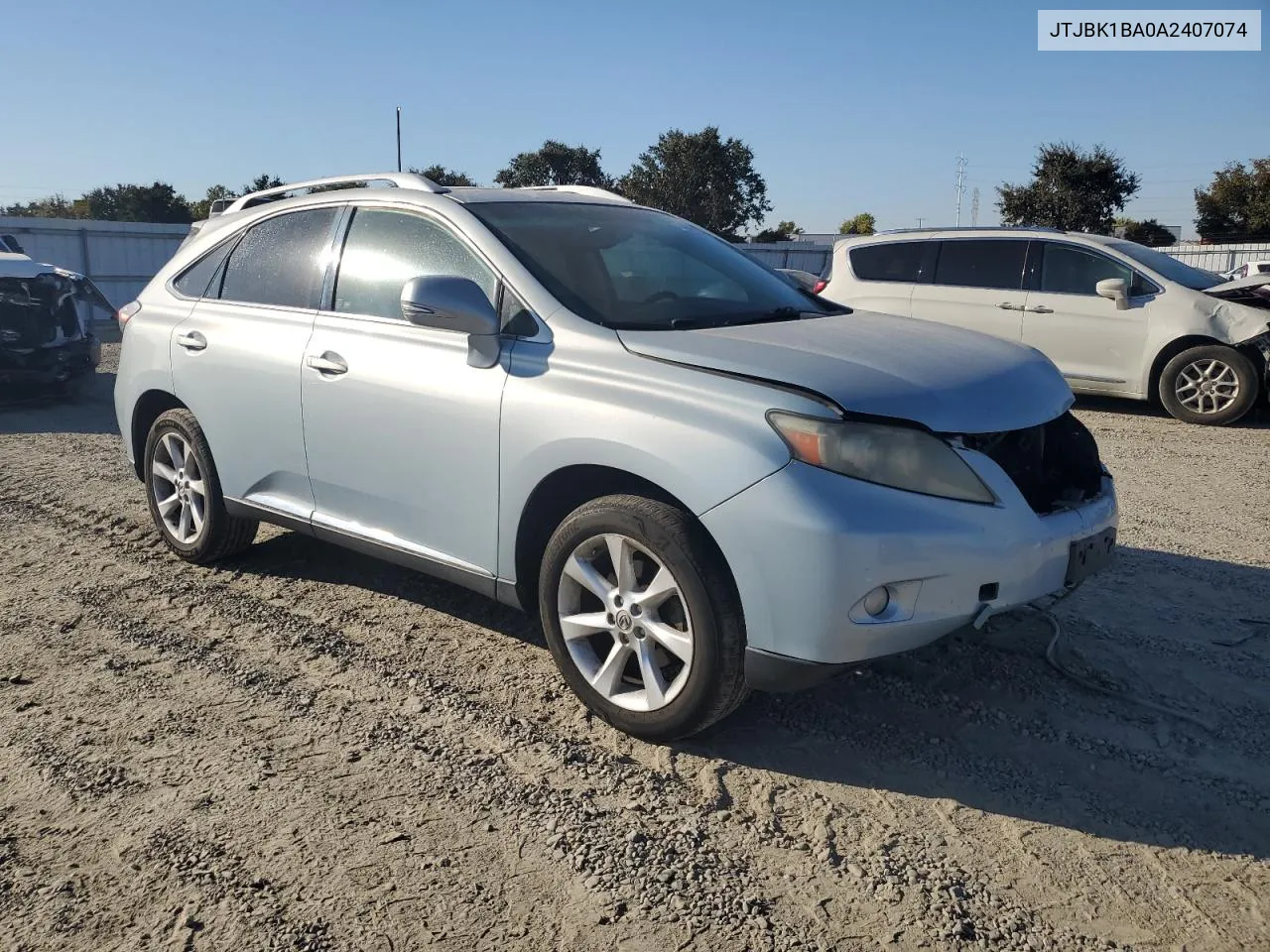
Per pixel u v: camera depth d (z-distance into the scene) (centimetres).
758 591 289
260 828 282
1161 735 334
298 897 254
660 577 311
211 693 364
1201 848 276
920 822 287
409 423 375
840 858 271
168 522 509
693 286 398
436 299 336
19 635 417
